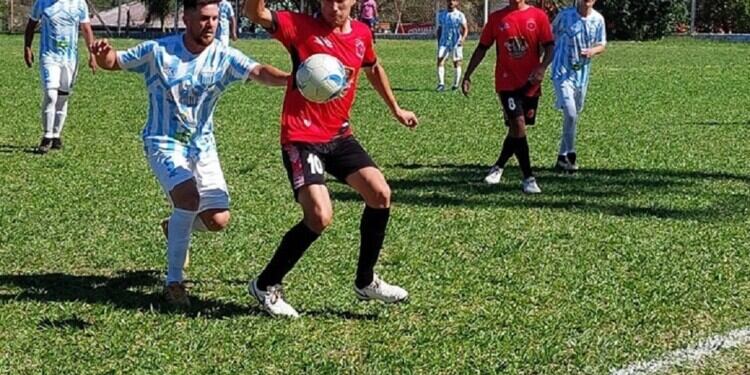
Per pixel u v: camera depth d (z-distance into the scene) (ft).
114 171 37.29
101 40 20.18
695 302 21.25
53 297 21.39
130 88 76.48
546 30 34.01
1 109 59.00
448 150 44.32
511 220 29.40
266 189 34.14
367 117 57.16
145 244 26.20
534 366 17.54
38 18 41.27
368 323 19.88
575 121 38.58
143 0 214.07
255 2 19.17
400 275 23.36
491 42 34.71
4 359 17.74
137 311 20.48
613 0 175.22
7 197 32.09
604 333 19.26
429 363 17.69
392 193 33.60
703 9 192.65
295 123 19.74
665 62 115.55
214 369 17.33
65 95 42.32
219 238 26.84
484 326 19.72
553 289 22.26
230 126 52.24
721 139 48.21
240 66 20.22
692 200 32.60
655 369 17.37
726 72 98.37
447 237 27.20
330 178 35.58
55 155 41.09
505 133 50.42
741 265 24.30
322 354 18.10
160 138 20.62
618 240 26.86
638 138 48.47
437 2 211.00
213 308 20.76
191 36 20.15
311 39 19.54
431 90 77.71
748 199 32.83
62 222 28.63
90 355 17.99
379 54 130.82
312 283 22.58
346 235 27.12
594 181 36.35
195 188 20.51
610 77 91.15
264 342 18.67
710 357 17.94
